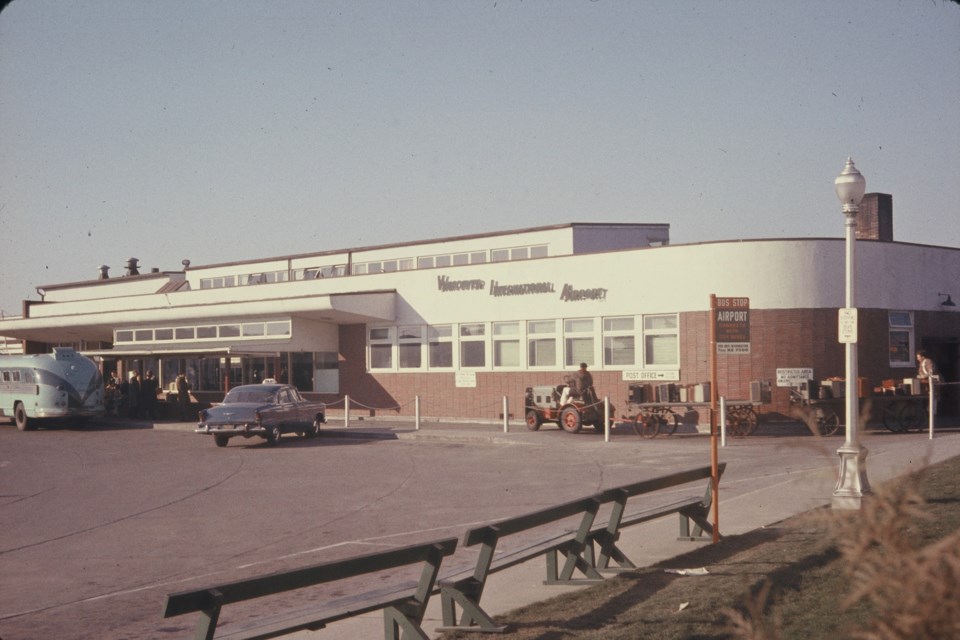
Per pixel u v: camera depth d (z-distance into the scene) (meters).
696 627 7.39
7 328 50.81
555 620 8.12
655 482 10.52
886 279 30.69
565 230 38.66
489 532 7.93
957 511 11.69
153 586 10.61
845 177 13.31
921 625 2.95
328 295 37.28
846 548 3.29
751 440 25.81
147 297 47.72
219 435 28.47
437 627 8.20
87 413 37.94
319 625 6.62
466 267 36.50
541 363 34.38
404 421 37.31
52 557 12.52
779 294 29.38
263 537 13.46
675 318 30.92
